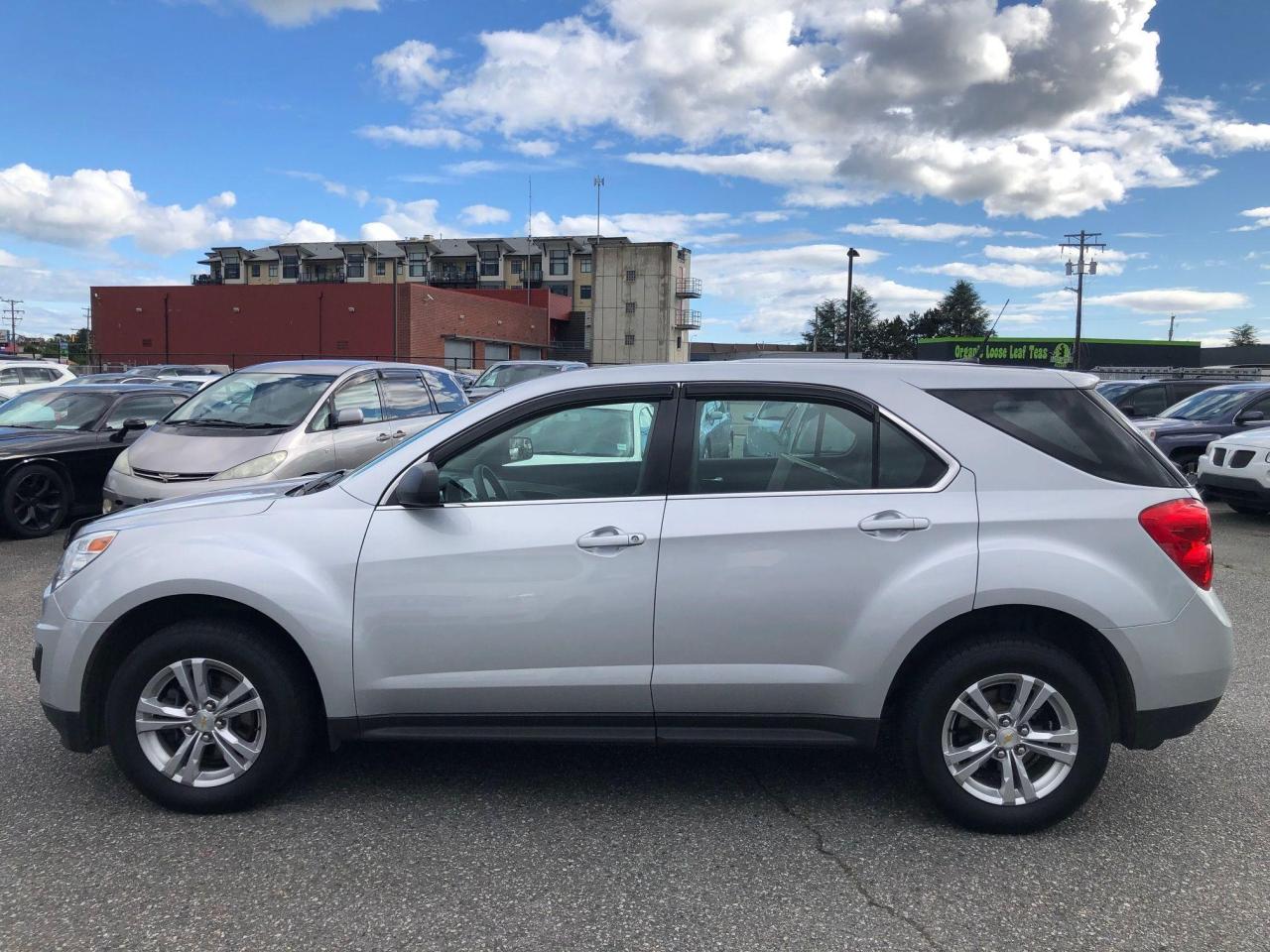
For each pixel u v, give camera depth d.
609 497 3.42
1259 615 6.62
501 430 3.52
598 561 3.30
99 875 3.04
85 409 10.02
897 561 3.24
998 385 3.45
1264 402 13.15
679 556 3.28
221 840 3.28
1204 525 3.31
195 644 3.38
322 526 3.41
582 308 89.62
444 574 3.33
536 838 3.32
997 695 3.35
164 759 3.46
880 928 2.78
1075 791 3.29
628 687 3.32
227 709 3.42
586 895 2.94
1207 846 3.30
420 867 3.11
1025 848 3.27
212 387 8.97
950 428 3.37
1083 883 3.04
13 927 2.73
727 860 3.18
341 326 56.22
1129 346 67.06
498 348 64.94
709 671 3.29
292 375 8.87
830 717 3.32
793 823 3.45
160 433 8.24
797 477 3.39
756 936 2.73
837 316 87.62
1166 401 16.17
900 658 3.24
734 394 3.47
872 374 3.47
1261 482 10.34
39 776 3.81
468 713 3.39
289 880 3.02
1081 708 3.25
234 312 58.41
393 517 3.40
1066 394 3.44
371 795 3.66
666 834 3.36
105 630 3.38
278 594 3.31
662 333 69.62
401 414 9.41
